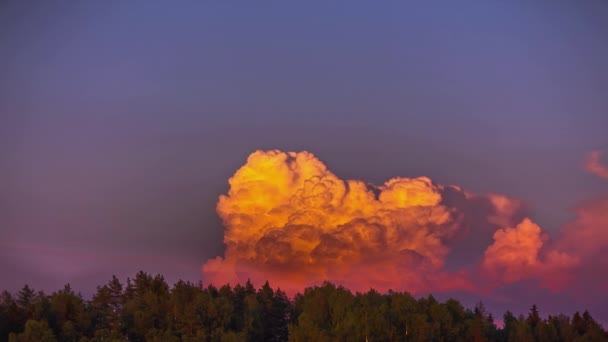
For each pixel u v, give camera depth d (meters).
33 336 75.69
